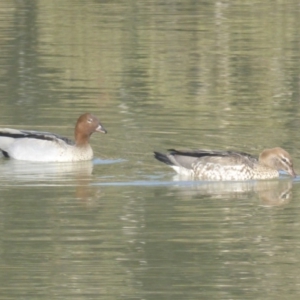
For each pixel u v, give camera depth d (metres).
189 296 12.39
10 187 16.70
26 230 14.60
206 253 13.79
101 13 33.56
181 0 35.75
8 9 34.06
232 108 22.27
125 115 21.53
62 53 27.95
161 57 27.62
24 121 21.02
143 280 12.86
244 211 15.62
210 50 28.53
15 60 27.08
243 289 12.66
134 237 14.34
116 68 26.33
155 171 17.81
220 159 17.41
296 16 33.03
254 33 30.72
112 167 18.06
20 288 12.61
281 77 25.44
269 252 13.81
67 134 20.17
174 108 22.16
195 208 15.70
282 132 20.17
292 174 17.52
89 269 13.21
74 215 15.27
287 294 12.45
